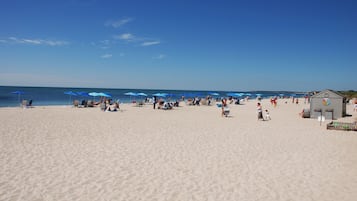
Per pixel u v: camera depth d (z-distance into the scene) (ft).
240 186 19.99
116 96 221.66
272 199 17.81
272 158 28.04
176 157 27.43
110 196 17.51
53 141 33.45
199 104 124.16
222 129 47.24
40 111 74.13
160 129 45.47
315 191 19.35
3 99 145.18
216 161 26.37
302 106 122.01
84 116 63.57
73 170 22.45
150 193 18.20
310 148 33.06
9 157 25.68
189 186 19.69
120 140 35.19
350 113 83.66
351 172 23.79
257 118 67.46
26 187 18.63
